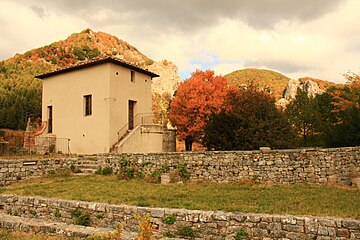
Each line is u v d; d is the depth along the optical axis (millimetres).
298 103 29812
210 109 25234
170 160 13477
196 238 6242
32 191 10570
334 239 5422
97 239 5586
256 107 19781
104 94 19766
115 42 106062
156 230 6508
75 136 20938
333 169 12109
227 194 9562
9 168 13094
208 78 27641
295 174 11914
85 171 15617
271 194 9508
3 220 7117
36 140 21312
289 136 19703
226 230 6090
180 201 8266
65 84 21953
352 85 23141
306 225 5641
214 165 12750
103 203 7637
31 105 38250
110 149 19188
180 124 26156
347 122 21094
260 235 5883
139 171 13938
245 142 18641
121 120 20406
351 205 7586
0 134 29062
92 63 20188
